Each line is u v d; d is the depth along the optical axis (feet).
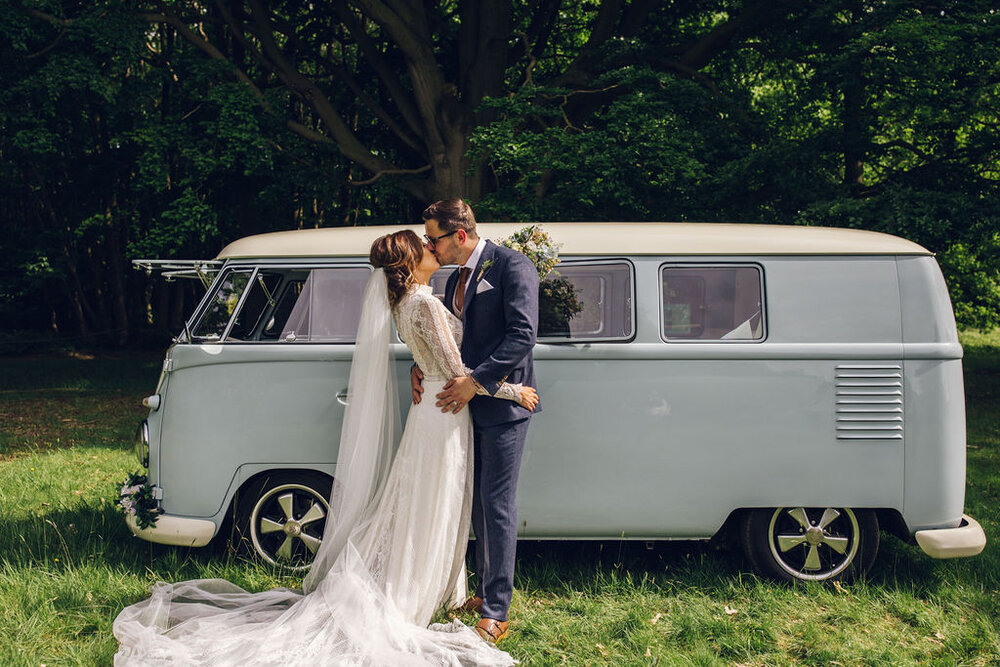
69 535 15.71
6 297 62.39
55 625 11.90
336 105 54.13
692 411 13.53
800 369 13.50
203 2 46.78
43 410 36.65
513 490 12.08
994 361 62.28
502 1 40.98
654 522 13.64
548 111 36.88
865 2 37.73
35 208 64.75
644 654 11.33
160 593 12.25
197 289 75.56
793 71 46.01
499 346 11.78
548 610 12.87
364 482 12.52
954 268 47.83
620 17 49.06
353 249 14.14
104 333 70.28
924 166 41.75
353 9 54.44
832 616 12.65
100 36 37.96
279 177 42.80
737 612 12.73
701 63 43.88
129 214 56.44
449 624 11.85
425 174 49.80
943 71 35.83
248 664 10.49
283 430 13.69
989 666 11.10
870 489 13.52
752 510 13.91
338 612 11.37
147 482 14.26
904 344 13.52
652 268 13.82
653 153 33.09
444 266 13.73
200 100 42.06
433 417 12.12
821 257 13.78
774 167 34.78
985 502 21.09
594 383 13.56
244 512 14.08
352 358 13.57
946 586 13.79
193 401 13.79
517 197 36.19
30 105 39.40
